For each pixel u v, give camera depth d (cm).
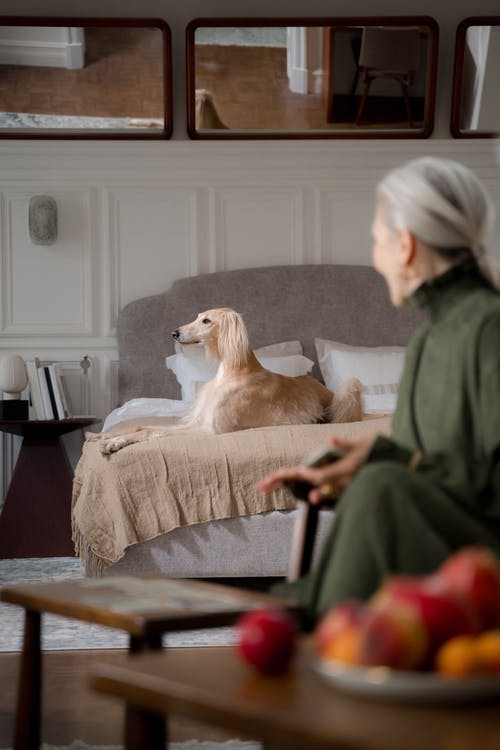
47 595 168
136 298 636
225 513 403
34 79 627
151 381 613
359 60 636
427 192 181
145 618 144
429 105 640
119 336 621
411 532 150
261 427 454
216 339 486
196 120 635
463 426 174
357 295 629
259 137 637
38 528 547
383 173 644
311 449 407
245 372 475
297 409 472
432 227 180
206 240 639
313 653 127
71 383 632
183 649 329
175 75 641
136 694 117
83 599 162
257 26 631
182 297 622
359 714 101
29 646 180
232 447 409
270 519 406
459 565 115
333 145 642
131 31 628
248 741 239
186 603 157
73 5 631
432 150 645
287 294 626
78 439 632
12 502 548
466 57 638
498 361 171
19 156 630
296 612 152
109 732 246
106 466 406
